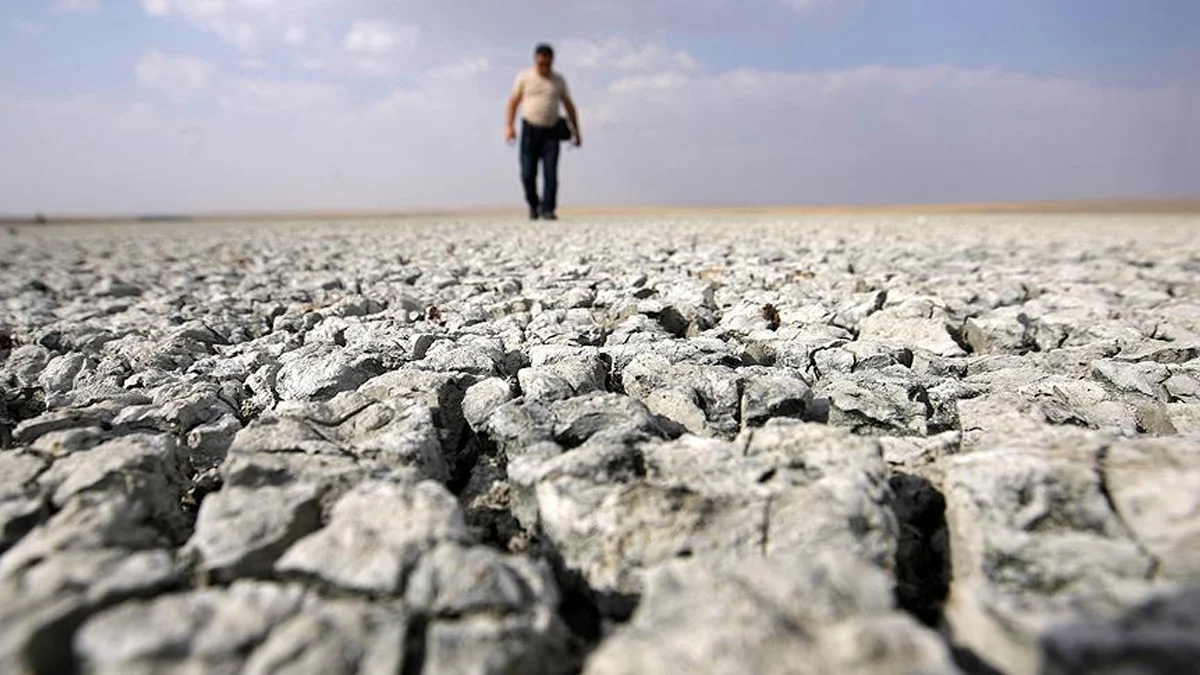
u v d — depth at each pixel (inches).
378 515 58.9
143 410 93.4
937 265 250.7
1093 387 97.7
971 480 64.3
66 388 118.2
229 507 62.4
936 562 64.8
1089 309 157.2
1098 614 47.1
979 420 85.1
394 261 290.7
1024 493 61.9
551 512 66.7
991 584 55.0
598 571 62.1
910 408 91.8
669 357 113.2
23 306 195.6
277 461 70.9
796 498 63.0
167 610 48.3
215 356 134.3
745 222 569.9
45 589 50.1
